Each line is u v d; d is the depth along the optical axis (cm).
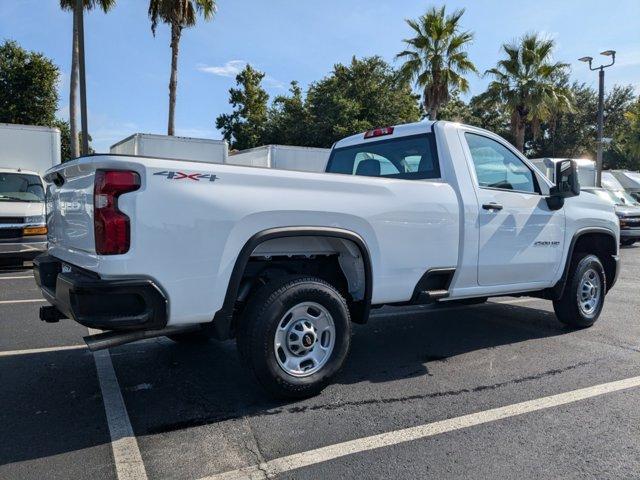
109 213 308
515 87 2697
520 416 364
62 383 424
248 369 367
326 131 3391
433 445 322
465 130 497
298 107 3622
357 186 399
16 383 423
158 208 316
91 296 307
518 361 486
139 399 392
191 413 367
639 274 1119
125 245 309
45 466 295
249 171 352
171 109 2233
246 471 292
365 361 487
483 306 747
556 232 552
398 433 338
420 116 3856
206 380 432
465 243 465
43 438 329
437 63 2444
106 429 342
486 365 475
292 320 379
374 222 405
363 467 296
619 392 409
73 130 1942
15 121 3062
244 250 348
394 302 434
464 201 464
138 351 511
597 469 295
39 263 414
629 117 3303
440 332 595
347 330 398
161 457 306
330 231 380
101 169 312
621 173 2470
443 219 449
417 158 498
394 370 461
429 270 443
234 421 354
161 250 318
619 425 351
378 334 587
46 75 3055
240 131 4691
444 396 400
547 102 2641
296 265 427
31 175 1156
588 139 4112
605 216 619
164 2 2147
